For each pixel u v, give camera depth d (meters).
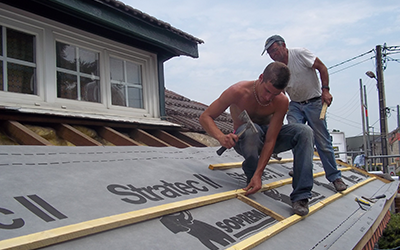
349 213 3.19
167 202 2.05
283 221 2.32
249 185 2.72
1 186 1.64
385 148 15.17
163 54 5.01
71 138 3.04
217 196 2.34
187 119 5.50
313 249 2.07
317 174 4.62
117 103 4.41
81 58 4.00
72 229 1.38
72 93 3.85
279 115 2.81
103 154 2.50
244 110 2.60
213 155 3.68
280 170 4.28
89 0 3.50
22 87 3.38
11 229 1.32
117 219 1.57
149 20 4.21
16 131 2.66
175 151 3.30
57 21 3.66
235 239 1.89
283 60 3.96
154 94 4.90
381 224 3.80
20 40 3.41
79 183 1.94
